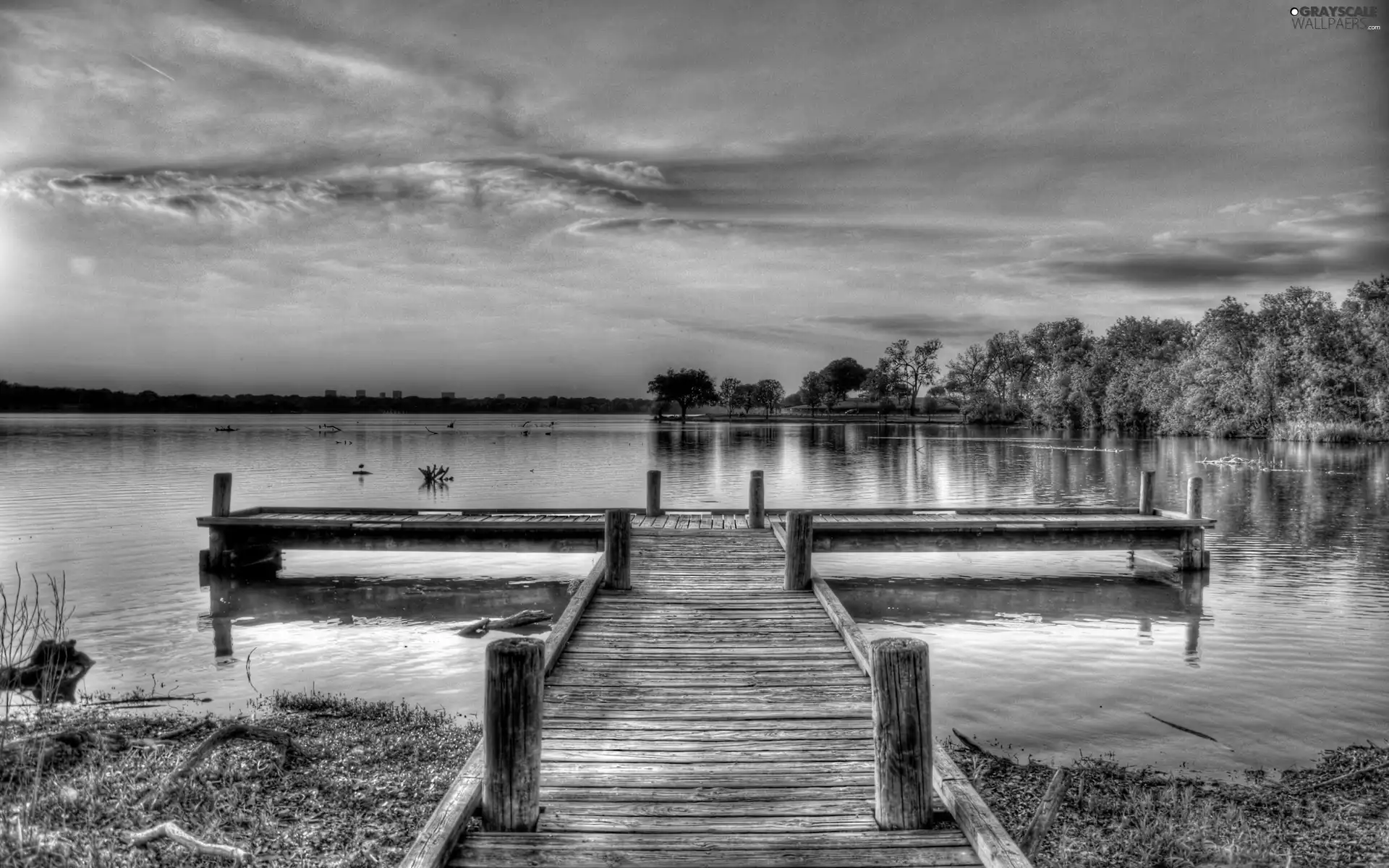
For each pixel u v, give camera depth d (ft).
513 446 225.56
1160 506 89.66
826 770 20.51
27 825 18.65
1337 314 236.43
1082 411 300.81
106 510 86.02
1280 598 49.32
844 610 34.78
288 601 50.39
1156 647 39.65
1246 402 228.22
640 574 43.52
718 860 16.08
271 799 21.77
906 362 522.88
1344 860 20.03
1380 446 193.67
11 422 504.43
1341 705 31.48
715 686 26.96
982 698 32.40
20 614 44.24
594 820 17.72
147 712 30.25
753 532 54.70
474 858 16.10
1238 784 24.68
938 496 100.73
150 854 18.15
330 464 153.69
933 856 16.28
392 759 25.14
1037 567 61.77
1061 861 19.83
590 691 26.45
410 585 54.95
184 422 503.61
